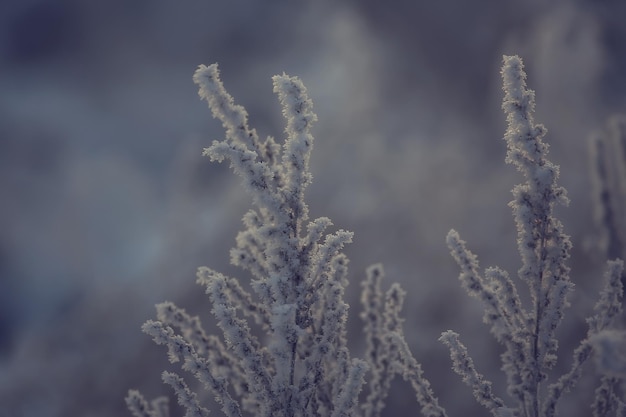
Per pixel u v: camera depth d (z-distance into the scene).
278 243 2.55
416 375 2.77
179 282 10.24
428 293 7.88
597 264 5.21
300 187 2.58
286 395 2.52
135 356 8.69
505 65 2.57
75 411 8.11
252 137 2.61
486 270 2.69
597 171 4.09
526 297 6.70
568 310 5.34
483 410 6.03
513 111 2.55
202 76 2.55
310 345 2.75
